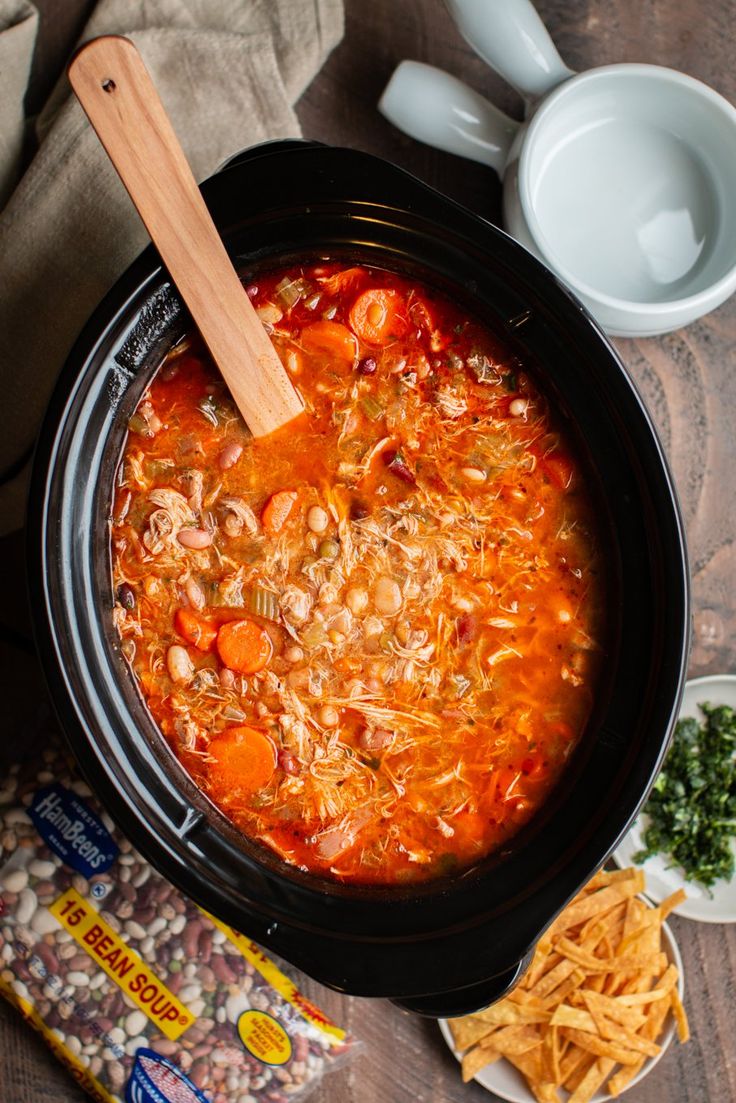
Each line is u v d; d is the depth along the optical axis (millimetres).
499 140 820
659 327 803
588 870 696
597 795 708
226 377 709
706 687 862
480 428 731
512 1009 841
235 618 732
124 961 827
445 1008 717
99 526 719
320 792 734
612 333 821
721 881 861
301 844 734
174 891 833
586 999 838
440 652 733
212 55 813
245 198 699
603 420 708
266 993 833
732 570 862
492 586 733
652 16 848
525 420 730
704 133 814
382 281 729
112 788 691
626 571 713
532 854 714
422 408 731
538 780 730
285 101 821
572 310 691
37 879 829
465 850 731
